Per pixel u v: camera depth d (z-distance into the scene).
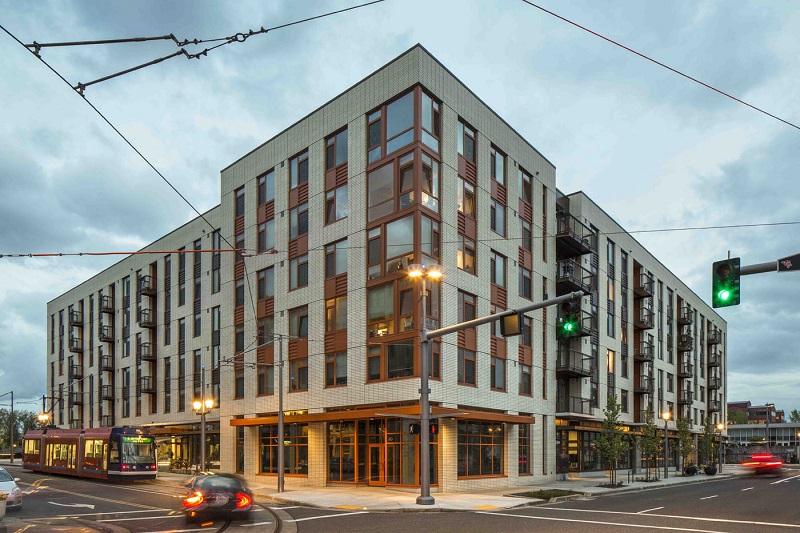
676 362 63.16
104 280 59.66
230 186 41.28
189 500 18.19
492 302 33.69
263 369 36.53
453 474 28.92
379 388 29.62
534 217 38.69
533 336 37.31
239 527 17.27
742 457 94.31
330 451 32.12
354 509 22.14
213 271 43.88
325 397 32.34
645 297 55.38
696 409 68.88
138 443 35.53
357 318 31.22
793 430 122.75
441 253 29.98
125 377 54.84
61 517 19.70
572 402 40.53
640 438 48.16
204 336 44.12
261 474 35.47
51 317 71.12
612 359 48.25
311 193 35.00
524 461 35.31
